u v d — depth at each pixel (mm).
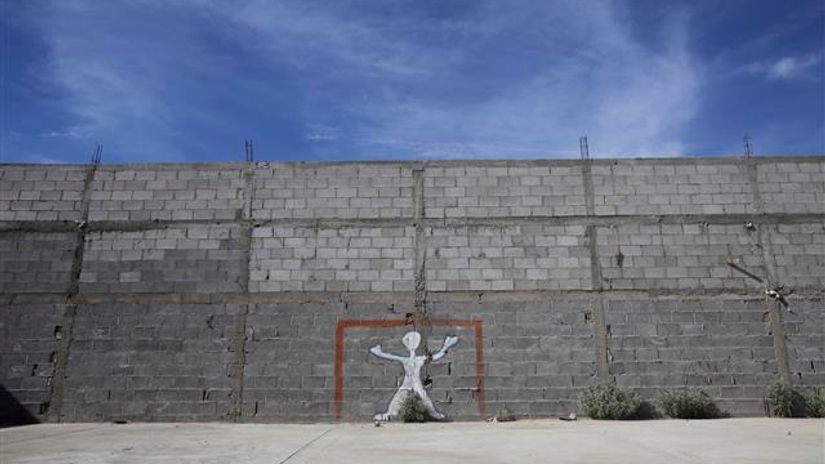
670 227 15352
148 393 14500
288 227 15445
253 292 15062
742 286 15000
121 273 15125
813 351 14617
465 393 14484
